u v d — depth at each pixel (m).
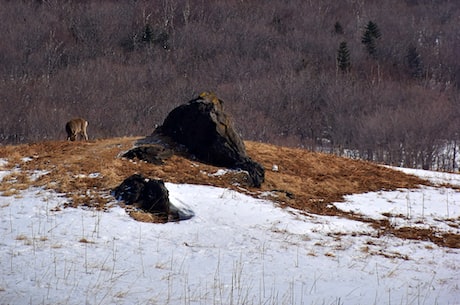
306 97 71.88
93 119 62.53
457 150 63.47
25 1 107.56
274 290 9.67
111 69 79.62
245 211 14.48
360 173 21.53
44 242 11.11
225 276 10.21
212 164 17.94
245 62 86.94
